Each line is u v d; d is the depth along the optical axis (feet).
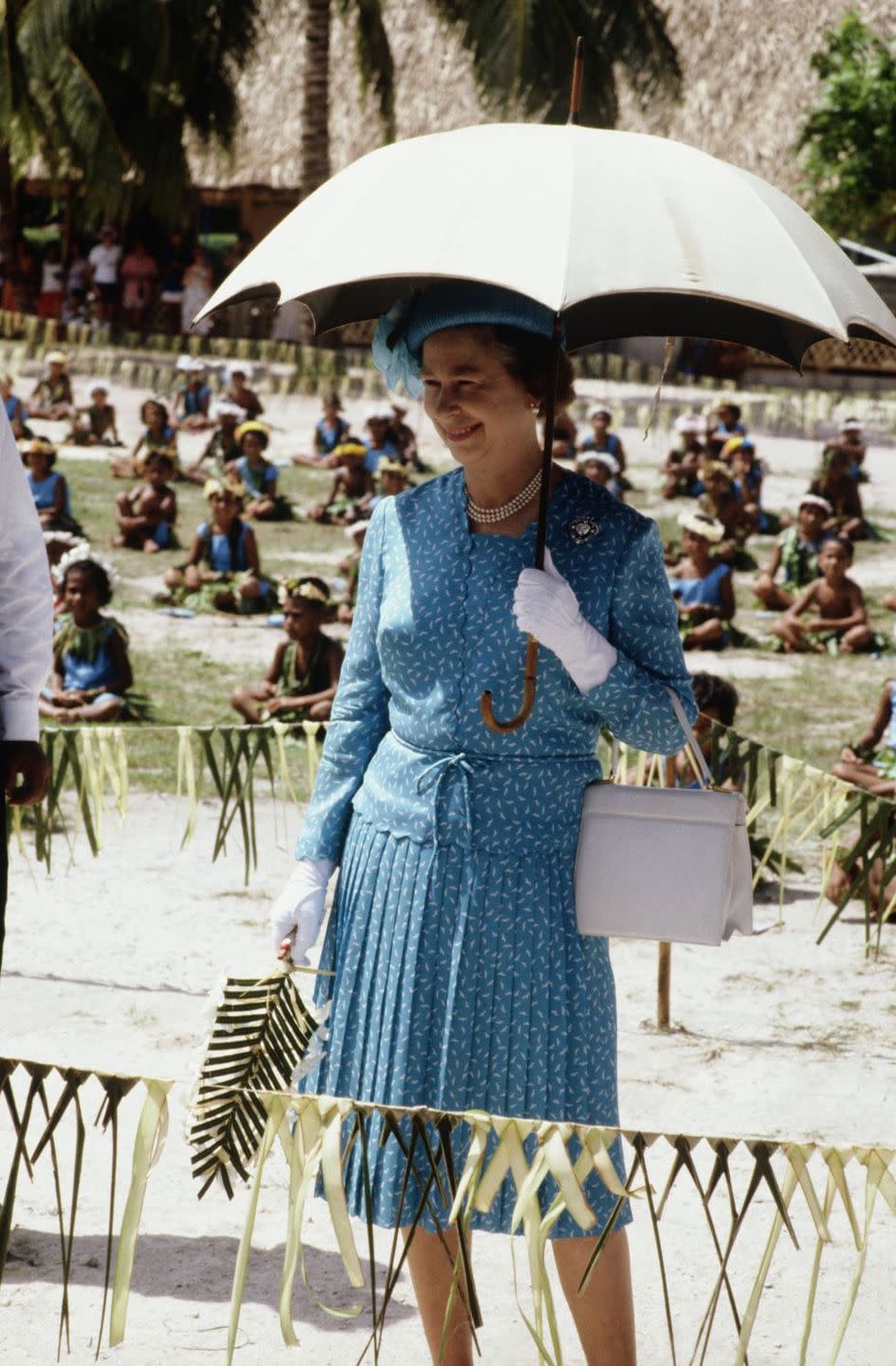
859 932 30.30
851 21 134.21
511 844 13.51
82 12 111.45
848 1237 18.85
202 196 156.87
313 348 116.98
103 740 23.76
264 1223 18.69
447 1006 13.42
